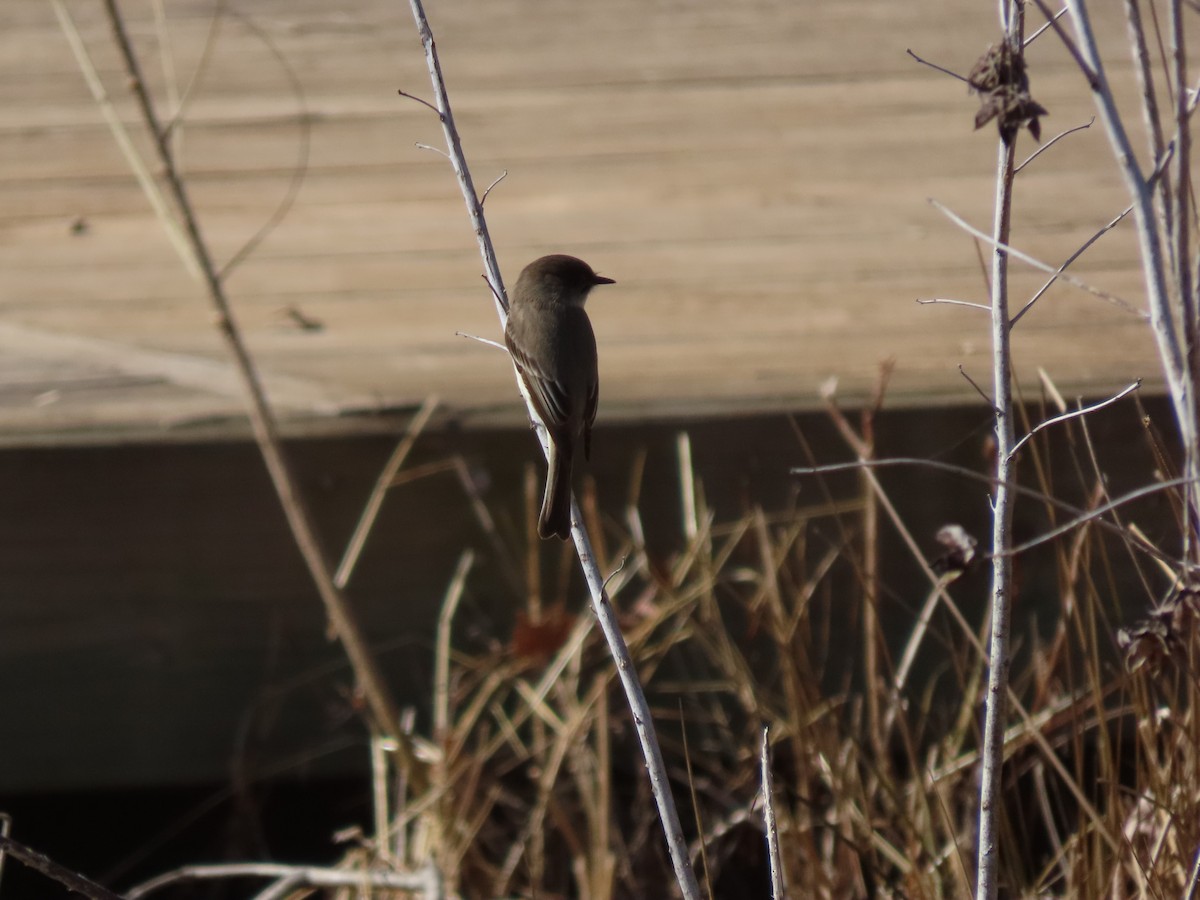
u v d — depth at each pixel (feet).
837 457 26.37
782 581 26.53
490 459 26.43
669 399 26.58
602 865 24.49
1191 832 19.69
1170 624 17.75
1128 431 25.43
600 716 25.32
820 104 41.65
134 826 29.30
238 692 26.81
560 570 26.66
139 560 26.20
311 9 48.39
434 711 26.94
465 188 19.67
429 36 19.45
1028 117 15.42
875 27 46.78
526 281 24.94
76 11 47.96
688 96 42.24
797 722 24.17
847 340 29.04
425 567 26.68
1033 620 25.85
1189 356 15.24
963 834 23.91
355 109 41.63
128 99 42.27
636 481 26.50
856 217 35.04
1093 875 20.80
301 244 34.45
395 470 26.37
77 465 25.84
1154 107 16.34
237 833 27.58
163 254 34.17
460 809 25.39
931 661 26.37
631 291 31.71
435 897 22.54
